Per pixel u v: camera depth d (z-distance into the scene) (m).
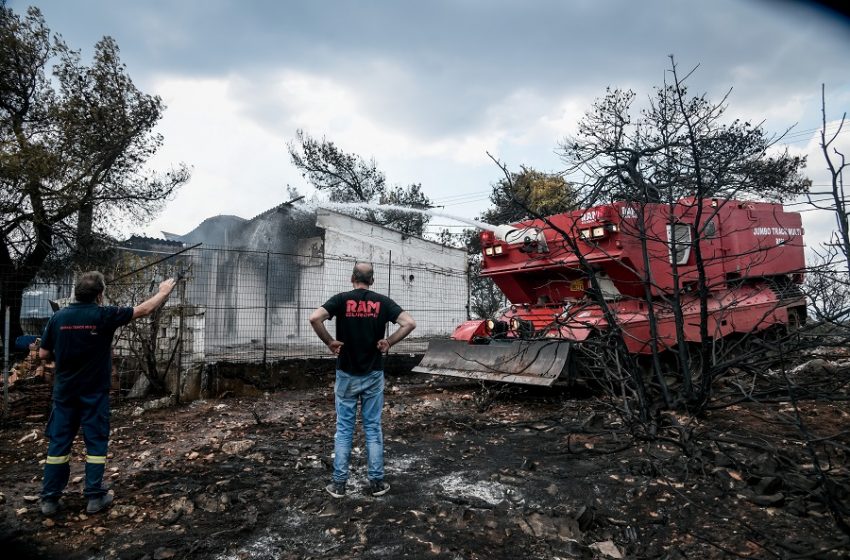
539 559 3.30
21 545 3.54
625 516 3.89
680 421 5.99
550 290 8.63
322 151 29.80
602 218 7.34
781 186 6.82
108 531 3.76
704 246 8.32
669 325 7.77
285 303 14.85
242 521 3.88
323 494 4.36
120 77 16.41
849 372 5.49
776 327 9.11
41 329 12.23
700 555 3.29
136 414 7.61
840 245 3.98
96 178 15.34
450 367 8.70
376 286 17.42
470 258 19.97
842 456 4.82
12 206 13.59
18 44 14.57
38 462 5.53
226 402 8.62
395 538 3.58
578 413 6.93
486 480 4.68
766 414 6.36
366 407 4.48
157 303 4.54
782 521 3.70
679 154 6.63
